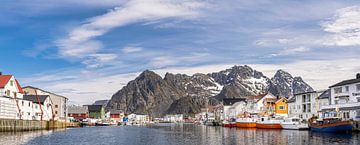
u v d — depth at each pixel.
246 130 127.44
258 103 188.25
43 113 136.50
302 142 73.00
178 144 74.12
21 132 99.50
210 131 127.00
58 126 143.62
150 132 124.38
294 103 158.38
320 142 71.56
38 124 117.44
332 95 124.69
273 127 133.25
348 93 118.12
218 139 85.62
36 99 136.25
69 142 77.06
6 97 107.19
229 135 99.56
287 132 107.69
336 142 70.69
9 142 71.06
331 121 101.75
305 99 150.50
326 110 117.62
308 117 147.25
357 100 114.12
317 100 142.62
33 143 71.25
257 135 96.38
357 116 103.25
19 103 116.81
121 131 131.75
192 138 90.69
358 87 114.31
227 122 178.50
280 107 169.25
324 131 102.69
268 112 167.50
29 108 124.25
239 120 157.75
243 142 76.44
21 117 117.38
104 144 74.69
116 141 82.19
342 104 111.69
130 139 88.62
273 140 79.31
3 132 94.50
